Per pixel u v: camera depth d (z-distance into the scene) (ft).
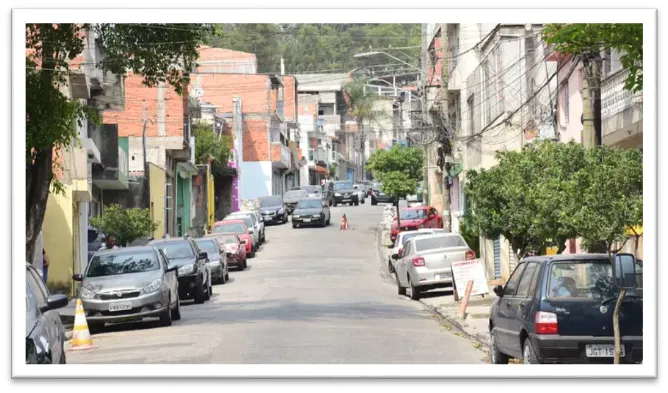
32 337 45.03
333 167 451.94
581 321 49.14
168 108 206.28
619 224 49.52
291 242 217.77
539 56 123.13
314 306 102.27
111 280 85.35
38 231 84.69
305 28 323.16
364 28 318.04
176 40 88.22
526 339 51.39
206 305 108.78
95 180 161.79
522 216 77.56
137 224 155.22
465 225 161.99
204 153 266.57
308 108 426.51
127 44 87.97
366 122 438.40
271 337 72.79
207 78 312.91
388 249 198.49
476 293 101.86
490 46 136.87
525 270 54.54
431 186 250.37
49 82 82.38
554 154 72.84
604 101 88.53
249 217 205.67
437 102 174.70
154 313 84.17
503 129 131.34
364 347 67.62
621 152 59.77
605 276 50.16
